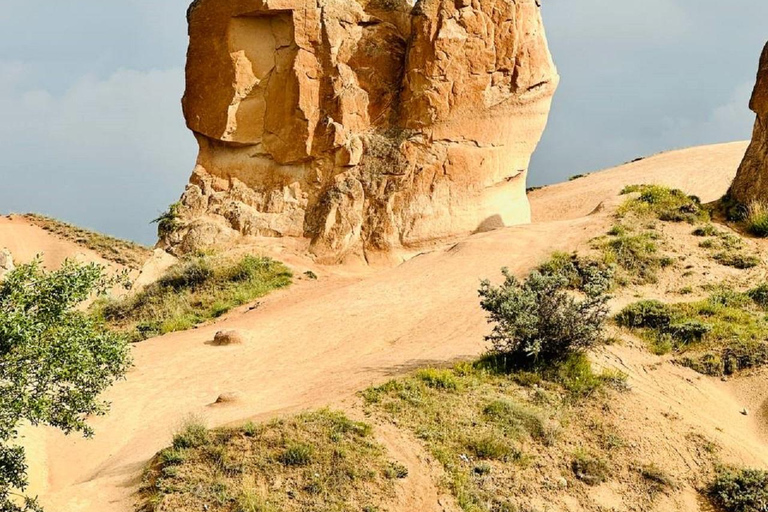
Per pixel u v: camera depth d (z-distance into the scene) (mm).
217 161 40781
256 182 40250
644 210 33438
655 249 29750
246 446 17609
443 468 17766
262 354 26672
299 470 17047
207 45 40375
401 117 39750
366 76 40406
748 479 18141
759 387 21797
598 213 34719
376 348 25641
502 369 21766
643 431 19609
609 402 20453
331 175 39344
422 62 38875
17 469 16641
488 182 39344
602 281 22891
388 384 20672
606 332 24109
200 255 37844
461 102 38844
